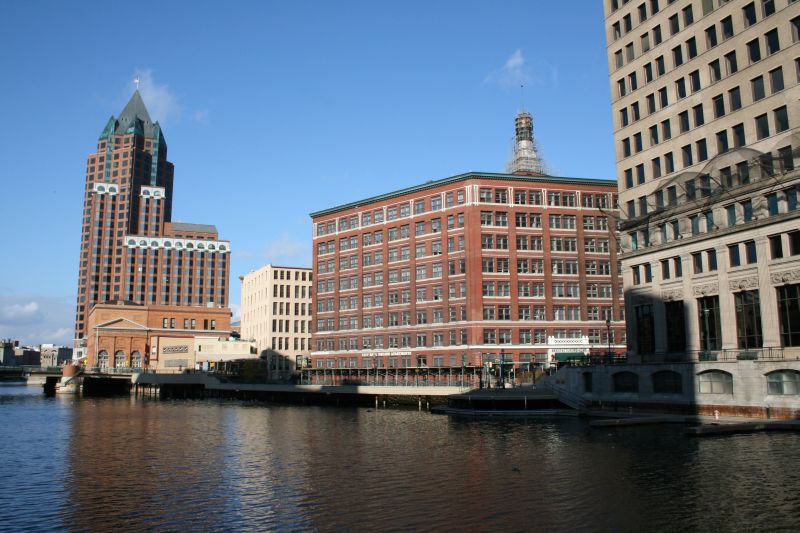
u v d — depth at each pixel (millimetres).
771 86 59656
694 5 68188
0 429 63344
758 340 58625
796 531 22891
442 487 31875
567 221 110062
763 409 54625
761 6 60875
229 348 170500
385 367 115000
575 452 41906
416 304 112625
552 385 82125
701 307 65125
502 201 108375
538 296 106375
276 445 49344
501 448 45031
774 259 57375
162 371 154875
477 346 102938
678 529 23547
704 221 65000
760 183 58531
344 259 125375
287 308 163750
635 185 75312
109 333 171000
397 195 117875
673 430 52531
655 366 65938
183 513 27562
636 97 75688
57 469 38938
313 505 28594
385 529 24578
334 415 80375
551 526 24406
